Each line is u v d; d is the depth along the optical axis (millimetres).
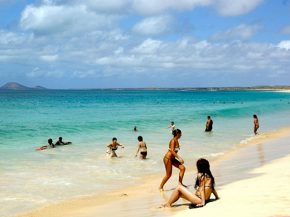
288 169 14164
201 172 10172
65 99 131250
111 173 16719
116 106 82062
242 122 43281
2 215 10805
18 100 119438
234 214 8516
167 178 13117
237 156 20344
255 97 148500
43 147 24375
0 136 31000
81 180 15312
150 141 27797
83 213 10656
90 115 54062
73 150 23672
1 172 16719
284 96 156500
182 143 26438
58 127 37812
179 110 66438
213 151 22781
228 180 13289
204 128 36938
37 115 53625
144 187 13992
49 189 13805
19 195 12938
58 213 10867
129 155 21688
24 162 19375
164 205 10320
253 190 10969
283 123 41500
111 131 34781
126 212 10250
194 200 9891
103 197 12648
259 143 25797
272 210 8531
